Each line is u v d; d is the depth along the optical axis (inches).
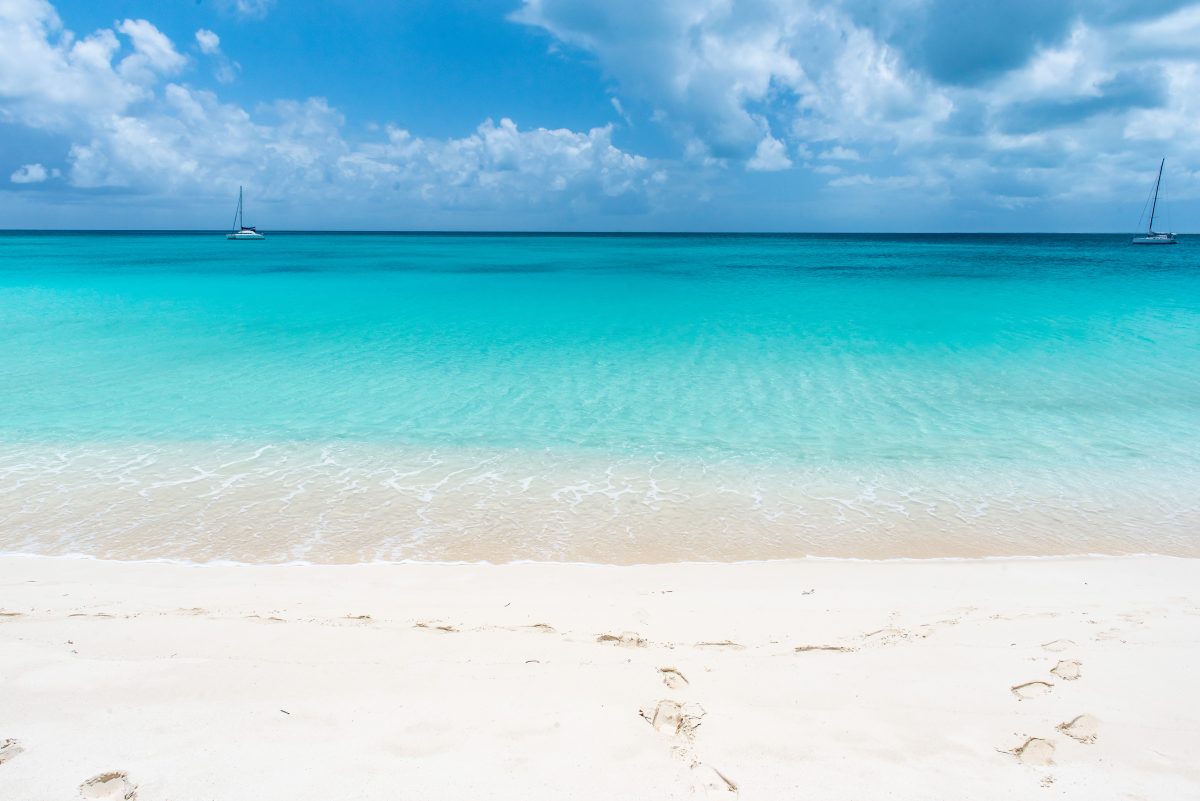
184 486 351.6
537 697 168.1
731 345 737.0
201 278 1523.1
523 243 4734.3
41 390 544.4
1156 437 432.5
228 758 144.2
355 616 218.7
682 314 970.1
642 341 761.6
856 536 303.1
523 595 239.9
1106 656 192.9
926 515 324.2
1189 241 5039.4
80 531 298.0
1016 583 253.1
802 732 156.8
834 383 573.3
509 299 1154.0
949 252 3139.8
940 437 436.5
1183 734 157.8
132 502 330.3
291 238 5964.6
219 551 281.0
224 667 180.5
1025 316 922.7
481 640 200.2
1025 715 164.7
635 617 221.1
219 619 213.3
